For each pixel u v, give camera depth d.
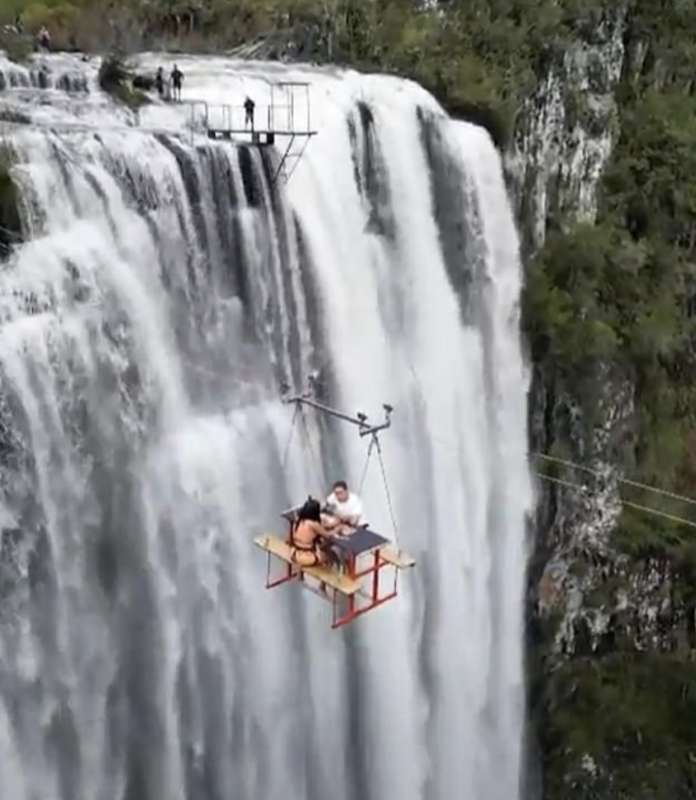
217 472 38.06
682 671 56.28
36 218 34.50
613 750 56.28
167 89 46.06
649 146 59.28
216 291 39.34
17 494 32.75
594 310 56.06
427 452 48.81
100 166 36.59
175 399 37.56
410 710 47.91
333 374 43.59
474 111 54.09
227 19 58.59
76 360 34.16
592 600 56.12
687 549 55.69
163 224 37.50
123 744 37.09
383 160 47.62
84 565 35.03
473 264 52.38
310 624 42.00
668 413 58.44
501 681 54.41
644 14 59.69
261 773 41.47
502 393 54.06
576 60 57.53
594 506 56.31
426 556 48.81
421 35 57.16
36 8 56.50
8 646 33.31
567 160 57.50
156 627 37.16
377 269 46.94
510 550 54.34
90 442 34.75
